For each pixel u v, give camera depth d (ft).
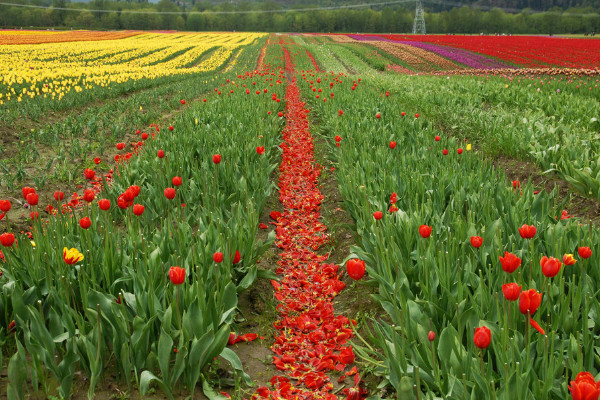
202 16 435.94
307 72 90.94
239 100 44.91
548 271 9.30
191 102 58.03
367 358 11.36
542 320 11.19
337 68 115.24
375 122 33.83
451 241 13.56
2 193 25.81
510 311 10.29
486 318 11.15
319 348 13.38
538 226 15.10
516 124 33.32
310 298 16.35
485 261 13.10
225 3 517.14
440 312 11.39
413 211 17.48
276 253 19.98
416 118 33.73
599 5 540.52
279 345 13.82
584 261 12.36
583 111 37.09
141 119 44.01
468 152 22.67
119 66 97.91
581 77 72.23
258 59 145.89
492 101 51.52
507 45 165.89
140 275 12.35
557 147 25.59
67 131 39.06
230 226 16.51
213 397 11.00
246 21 443.73
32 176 28.63
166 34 279.49
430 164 22.80
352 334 14.05
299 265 18.99
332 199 26.25
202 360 11.10
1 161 29.45
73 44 175.22
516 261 9.26
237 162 24.38
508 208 16.28
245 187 21.02
